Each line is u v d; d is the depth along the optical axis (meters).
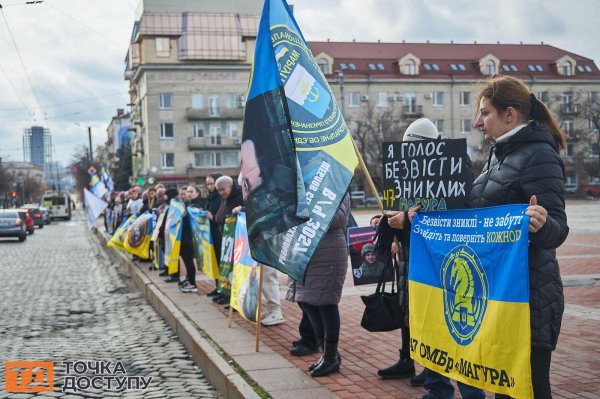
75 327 9.40
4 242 32.44
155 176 60.97
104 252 23.98
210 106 62.00
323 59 65.50
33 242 32.00
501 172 3.49
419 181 4.44
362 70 66.25
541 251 3.31
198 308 9.19
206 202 10.12
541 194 3.30
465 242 3.57
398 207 4.58
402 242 4.87
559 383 5.03
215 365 5.97
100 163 103.06
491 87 3.55
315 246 4.77
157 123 61.16
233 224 8.73
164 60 61.28
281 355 6.27
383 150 4.65
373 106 64.88
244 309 7.21
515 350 3.23
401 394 4.90
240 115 62.25
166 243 12.02
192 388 6.06
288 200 4.63
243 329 7.60
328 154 4.93
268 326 7.79
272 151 4.69
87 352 7.67
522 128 3.47
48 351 7.73
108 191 31.56
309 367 5.64
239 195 9.27
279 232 4.63
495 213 3.37
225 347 6.62
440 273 3.77
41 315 10.45
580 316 7.74
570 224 25.81
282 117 4.68
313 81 4.99
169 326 9.13
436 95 66.81
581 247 16.48
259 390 5.08
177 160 61.72
